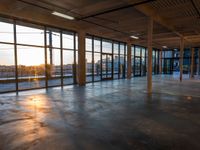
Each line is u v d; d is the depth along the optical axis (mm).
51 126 3109
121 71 13469
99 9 5703
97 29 8812
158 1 4980
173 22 7570
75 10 5777
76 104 4793
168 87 8312
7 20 6484
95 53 10766
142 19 6871
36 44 7504
